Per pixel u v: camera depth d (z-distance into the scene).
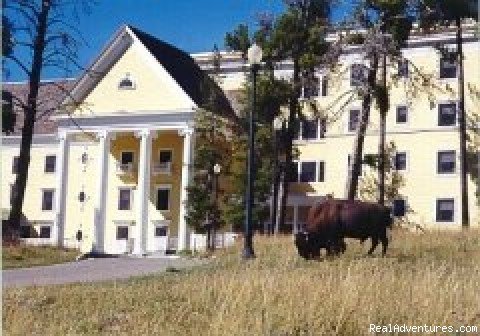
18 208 36.66
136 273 21.05
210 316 10.65
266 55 42.53
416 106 52.00
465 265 17.94
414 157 51.78
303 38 41.75
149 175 53.72
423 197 51.31
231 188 45.50
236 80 57.00
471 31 50.19
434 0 37.62
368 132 53.34
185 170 50.72
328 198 21.11
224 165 45.91
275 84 41.81
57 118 55.19
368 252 20.80
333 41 42.12
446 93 50.91
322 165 54.62
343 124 54.06
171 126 52.03
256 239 28.00
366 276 12.09
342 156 53.88
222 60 57.66
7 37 34.28
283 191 43.44
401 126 52.25
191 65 58.25
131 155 57.22
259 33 42.88
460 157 47.38
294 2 41.91
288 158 43.44
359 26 36.84
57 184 55.09
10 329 10.08
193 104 51.62
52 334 10.07
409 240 24.64
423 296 10.21
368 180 51.84
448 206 50.62
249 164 21.83
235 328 9.35
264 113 42.81
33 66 36.84
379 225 20.44
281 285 11.27
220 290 11.78
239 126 45.94
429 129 51.50
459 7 38.91
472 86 50.31
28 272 23.48
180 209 53.31
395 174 51.44
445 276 12.98
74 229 57.62
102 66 54.94
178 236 53.69
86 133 53.88
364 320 9.60
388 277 11.93
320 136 54.88
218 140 46.44
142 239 52.72
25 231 58.53
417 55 51.94
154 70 53.69
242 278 12.49
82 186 57.88
